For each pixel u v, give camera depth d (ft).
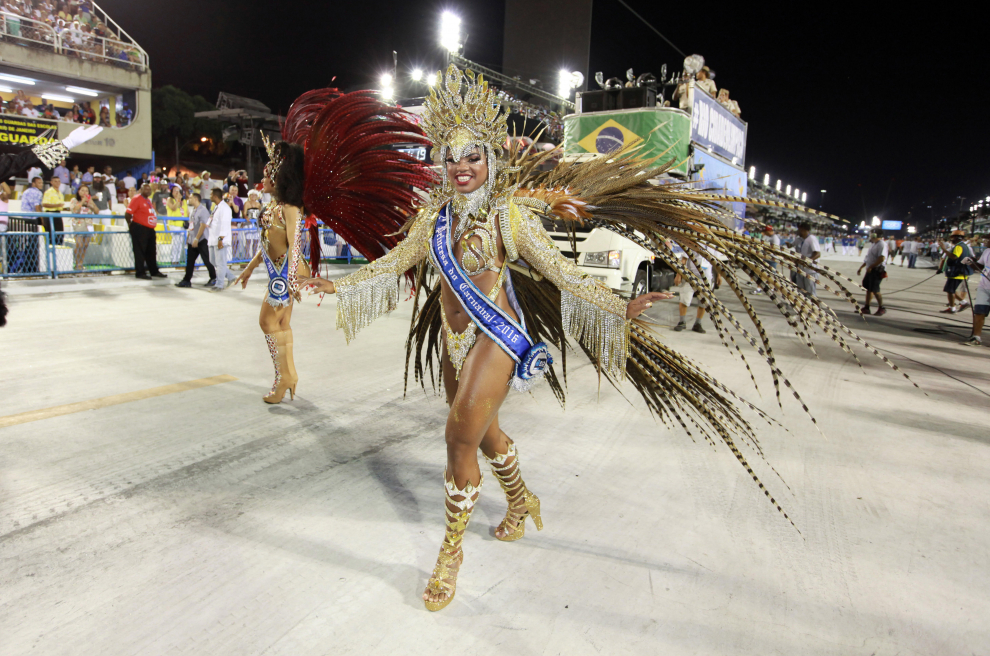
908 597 8.42
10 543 8.93
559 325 9.62
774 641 7.43
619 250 29.48
